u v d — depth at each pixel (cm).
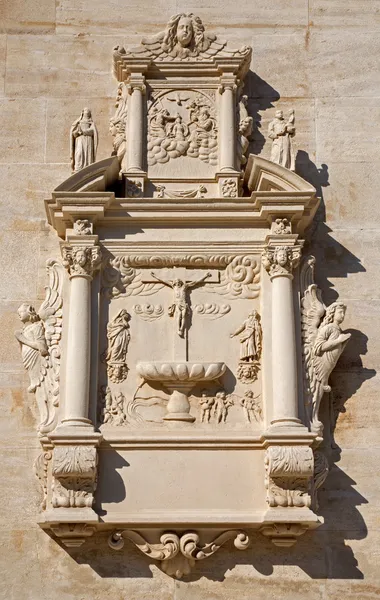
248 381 1057
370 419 1070
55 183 1145
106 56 1188
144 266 1088
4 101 1167
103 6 1202
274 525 1010
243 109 1150
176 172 1133
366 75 1185
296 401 1032
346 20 1204
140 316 1075
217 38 1165
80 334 1044
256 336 1065
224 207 1085
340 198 1141
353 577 1026
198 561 1026
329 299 1108
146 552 1014
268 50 1191
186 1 1204
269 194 1069
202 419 1045
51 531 1032
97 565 1024
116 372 1053
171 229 1092
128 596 1016
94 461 999
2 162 1148
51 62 1184
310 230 1130
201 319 1075
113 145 1155
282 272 1067
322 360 1058
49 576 1020
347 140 1162
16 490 1045
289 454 1000
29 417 1066
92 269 1070
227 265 1090
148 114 1150
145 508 1013
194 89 1159
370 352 1091
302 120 1170
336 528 1039
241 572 1024
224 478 1023
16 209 1132
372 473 1055
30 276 1111
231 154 1126
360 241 1127
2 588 1017
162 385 1054
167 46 1158
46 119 1164
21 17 1195
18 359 1084
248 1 1204
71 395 1027
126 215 1085
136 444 1024
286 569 1026
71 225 1090
